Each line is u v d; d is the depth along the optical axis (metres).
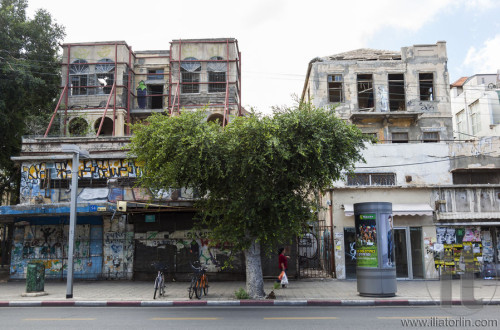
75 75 29.05
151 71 31.69
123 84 29.08
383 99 27.72
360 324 9.26
